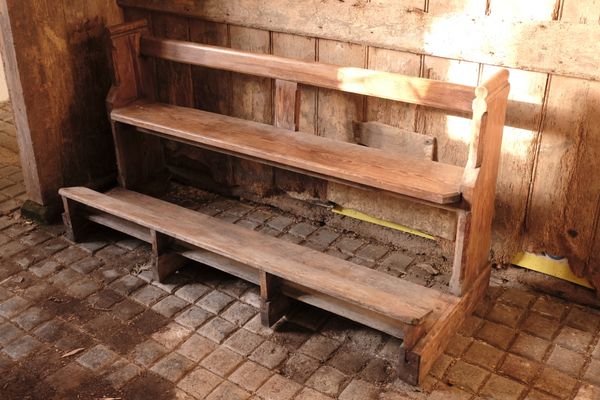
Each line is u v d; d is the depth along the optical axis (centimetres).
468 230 301
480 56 318
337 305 309
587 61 294
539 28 299
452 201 293
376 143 369
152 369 300
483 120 281
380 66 350
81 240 396
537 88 312
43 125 393
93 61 411
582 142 311
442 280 356
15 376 297
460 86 300
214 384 291
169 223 349
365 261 373
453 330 311
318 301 313
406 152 360
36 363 304
